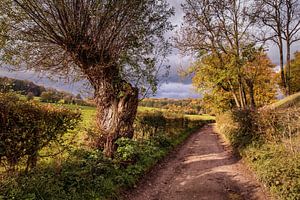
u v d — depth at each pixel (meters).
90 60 11.15
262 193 8.66
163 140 18.22
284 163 8.59
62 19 9.96
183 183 10.49
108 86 11.69
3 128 5.69
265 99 38.12
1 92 6.28
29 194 5.93
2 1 9.36
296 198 6.84
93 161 8.99
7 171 6.04
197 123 52.69
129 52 11.69
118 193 8.23
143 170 10.96
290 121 10.54
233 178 10.80
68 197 6.67
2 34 9.94
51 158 7.70
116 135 11.38
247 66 27.34
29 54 11.00
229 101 38.00
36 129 6.42
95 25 10.62
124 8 10.66
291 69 43.44
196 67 28.95
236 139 18.47
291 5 26.39
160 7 11.94
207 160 15.27
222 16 25.77
